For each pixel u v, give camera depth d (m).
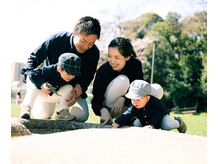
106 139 1.96
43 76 2.84
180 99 11.12
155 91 2.99
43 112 3.08
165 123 2.71
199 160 1.79
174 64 11.72
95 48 3.13
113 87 3.02
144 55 12.01
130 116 2.68
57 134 2.06
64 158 1.75
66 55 2.82
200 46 11.80
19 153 1.82
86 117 3.11
